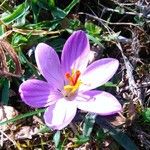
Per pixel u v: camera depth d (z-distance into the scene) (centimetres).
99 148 14
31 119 14
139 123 14
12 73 14
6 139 14
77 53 13
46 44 13
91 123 14
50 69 13
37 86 12
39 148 14
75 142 14
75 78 13
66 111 12
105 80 13
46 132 14
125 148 14
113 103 12
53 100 12
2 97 14
